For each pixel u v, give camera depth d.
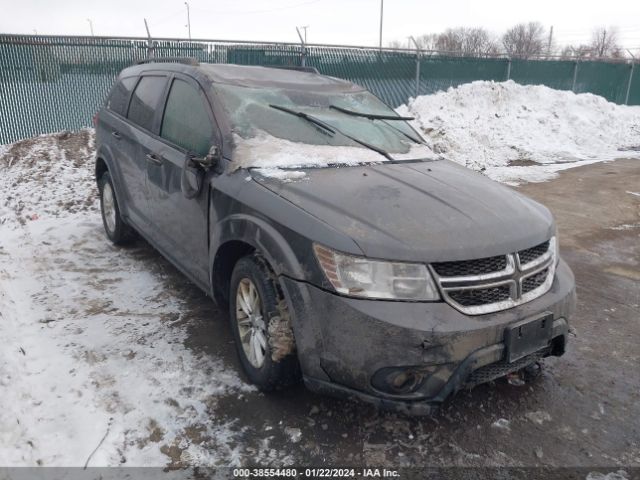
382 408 2.55
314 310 2.63
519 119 14.80
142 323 3.91
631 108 19.56
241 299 3.19
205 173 3.46
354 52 13.68
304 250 2.67
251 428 2.84
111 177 5.10
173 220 3.97
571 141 14.55
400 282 2.52
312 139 3.62
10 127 10.39
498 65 17.02
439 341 2.47
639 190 9.21
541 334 2.78
